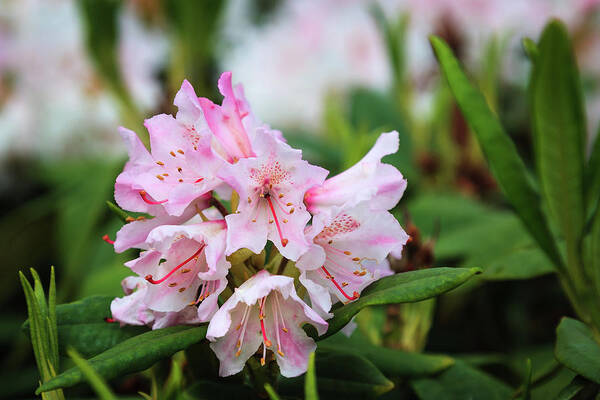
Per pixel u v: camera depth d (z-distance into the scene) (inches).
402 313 30.8
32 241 46.7
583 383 25.9
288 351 24.4
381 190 24.9
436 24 49.4
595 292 26.2
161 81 46.8
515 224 35.5
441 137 45.3
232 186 24.3
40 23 53.1
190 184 24.7
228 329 24.5
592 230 26.2
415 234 29.2
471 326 37.5
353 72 56.9
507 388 28.6
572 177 25.2
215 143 25.3
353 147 36.5
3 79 52.6
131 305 25.6
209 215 26.3
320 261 24.3
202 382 26.0
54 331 24.7
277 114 56.9
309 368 22.4
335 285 25.0
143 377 30.7
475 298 37.3
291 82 56.6
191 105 25.0
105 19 41.5
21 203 54.5
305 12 56.5
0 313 45.4
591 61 51.9
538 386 28.5
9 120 52.9
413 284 23.9
